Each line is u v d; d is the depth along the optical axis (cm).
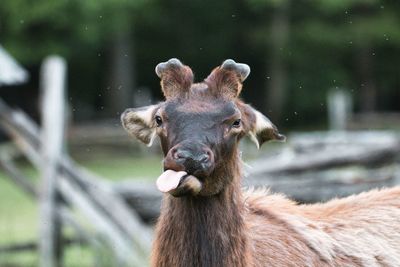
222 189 1330
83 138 6375
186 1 8700
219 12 8850
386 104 9919
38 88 7862
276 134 1412
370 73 9031
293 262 1455
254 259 1420
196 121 1281
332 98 8012
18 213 4169
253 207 1515
